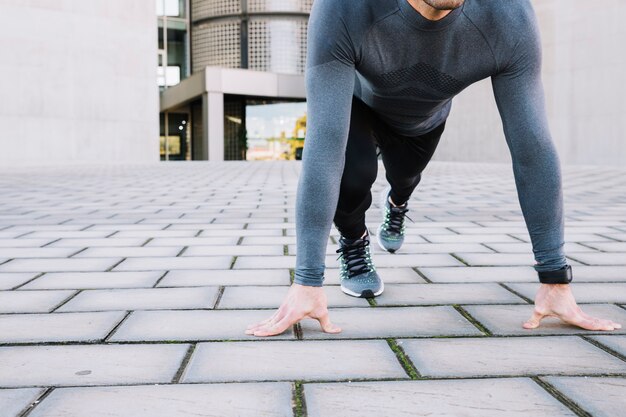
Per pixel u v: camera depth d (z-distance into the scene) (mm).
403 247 3072
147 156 19734
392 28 1379
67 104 18109
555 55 16516
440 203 5324
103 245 3156
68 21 18031
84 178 9203
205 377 1309
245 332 1627
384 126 1931
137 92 19453
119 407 1153
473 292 2109
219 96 29969
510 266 2578
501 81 1502
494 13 1377
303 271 1585
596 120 15570
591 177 9109
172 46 41844
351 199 1843
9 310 1877
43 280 2318
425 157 2143
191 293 2102
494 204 5234
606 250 2957
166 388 1249
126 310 1877
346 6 1389
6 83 17031
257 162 19125
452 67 1444
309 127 1503
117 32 18984
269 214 4535
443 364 1385
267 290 2145
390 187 2742
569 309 1622
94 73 18594
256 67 40000
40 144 17625
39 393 1225
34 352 1481
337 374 1327
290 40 39906
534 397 1195
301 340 1570
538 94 1498
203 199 5723
